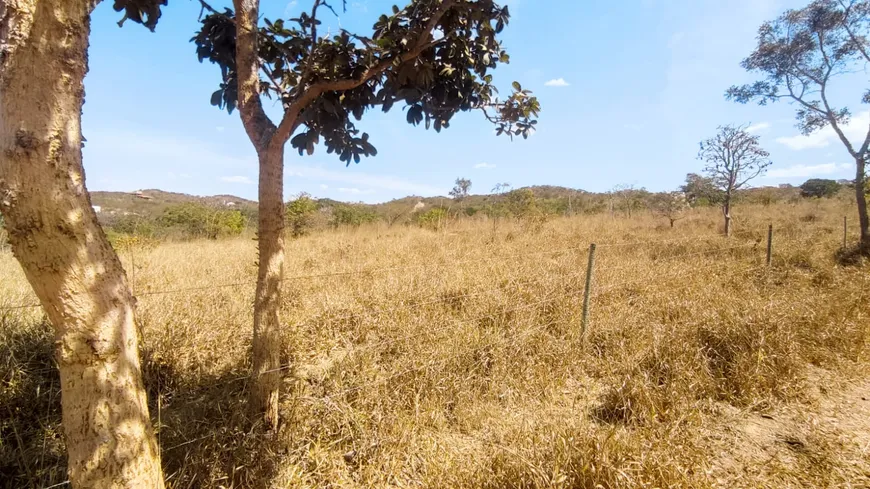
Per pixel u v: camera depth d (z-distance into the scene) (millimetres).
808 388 3289
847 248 8805
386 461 2379
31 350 2967
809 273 6996
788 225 13234
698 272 6273
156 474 1379
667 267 6566
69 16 1106
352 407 2785
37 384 2711
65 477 2131
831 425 2879
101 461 1212
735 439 2711
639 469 2127
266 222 2348
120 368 1242
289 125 2260
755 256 7785
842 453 2559
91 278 1170
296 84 2766
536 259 6777
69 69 1117
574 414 2912
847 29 9570
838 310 4590
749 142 10930
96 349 1186
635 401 2930
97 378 1196
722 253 8008
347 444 2506
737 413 3012
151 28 2307
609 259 7102
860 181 9500
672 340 3725
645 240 10164
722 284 5906
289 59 2674
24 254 1097
